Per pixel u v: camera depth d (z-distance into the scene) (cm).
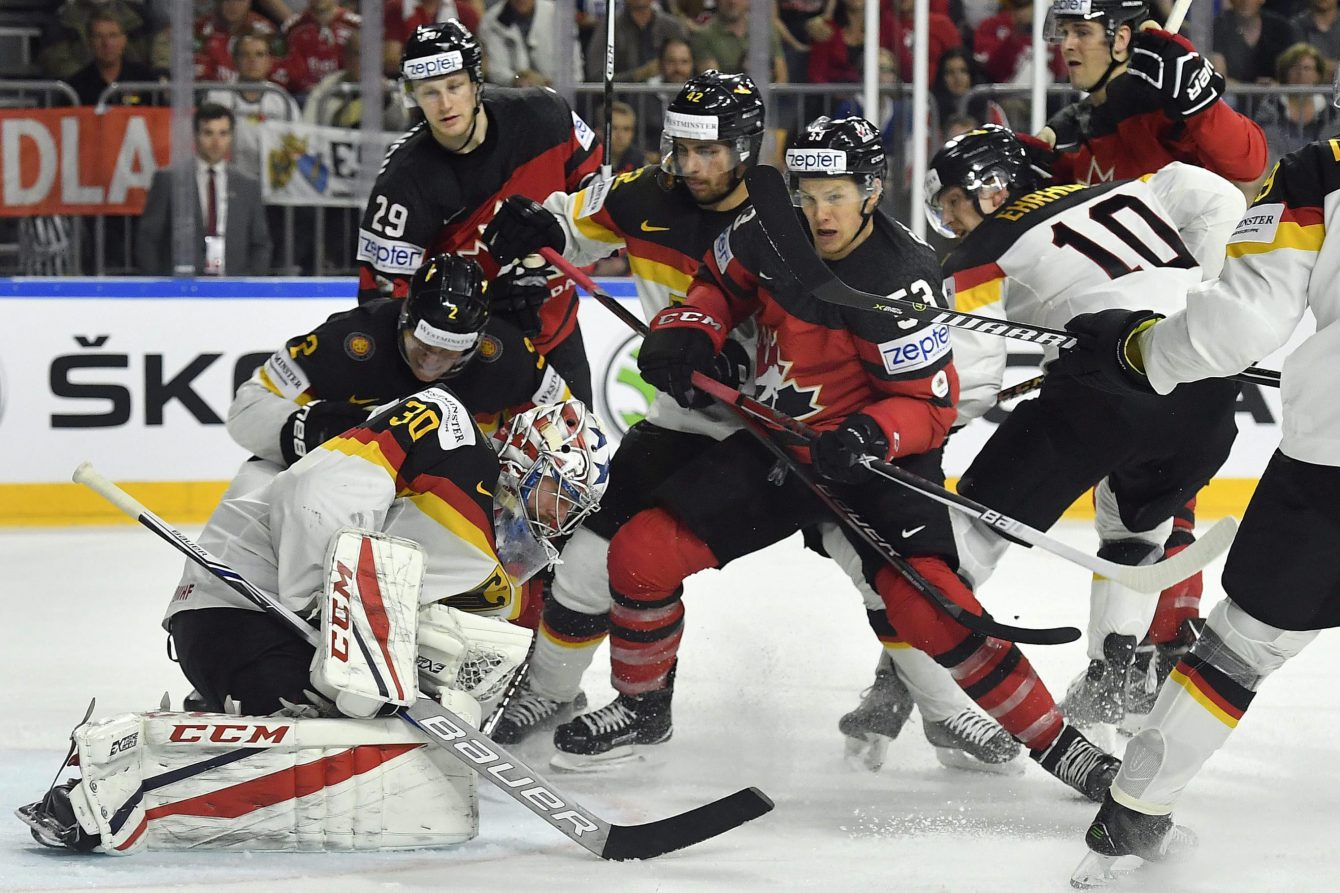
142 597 1598
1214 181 1130
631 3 2116
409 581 854
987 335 1065
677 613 1023
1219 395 1046
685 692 1259
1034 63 2091
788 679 1308
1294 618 784
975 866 848
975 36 2128
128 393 2012
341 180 2116
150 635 1435
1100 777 926
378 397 975
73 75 2066
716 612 1553
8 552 1833
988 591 1653
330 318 995
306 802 840
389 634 835
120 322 2005
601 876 821
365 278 1217
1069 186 1081
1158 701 820
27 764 1029
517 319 1080
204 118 2061
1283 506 782
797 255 912
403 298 1045
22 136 2075
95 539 1912
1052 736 942
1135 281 1039
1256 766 1065
